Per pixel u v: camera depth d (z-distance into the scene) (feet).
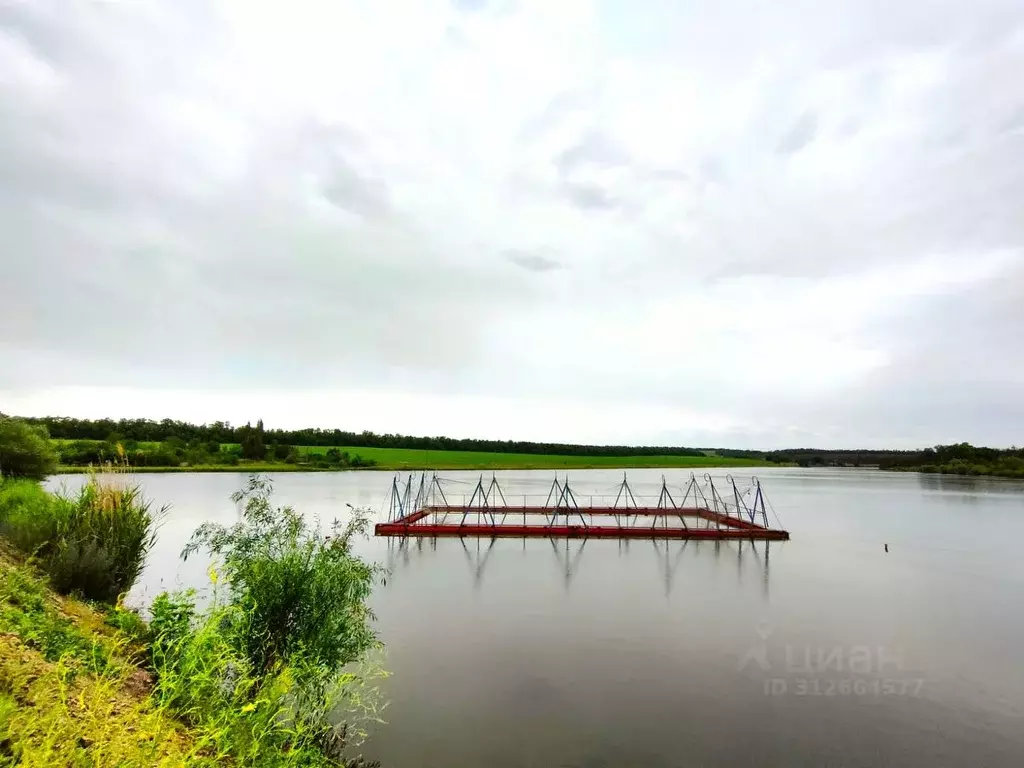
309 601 30.68
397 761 31.22
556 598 68.44
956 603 68.59
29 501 49.62
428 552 99.09
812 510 178.81
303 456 344.49
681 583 77.36
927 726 37.35
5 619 21.65
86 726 13.66
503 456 472.85
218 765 16.84
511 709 38.19
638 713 38.19
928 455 474.90
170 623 24.26
